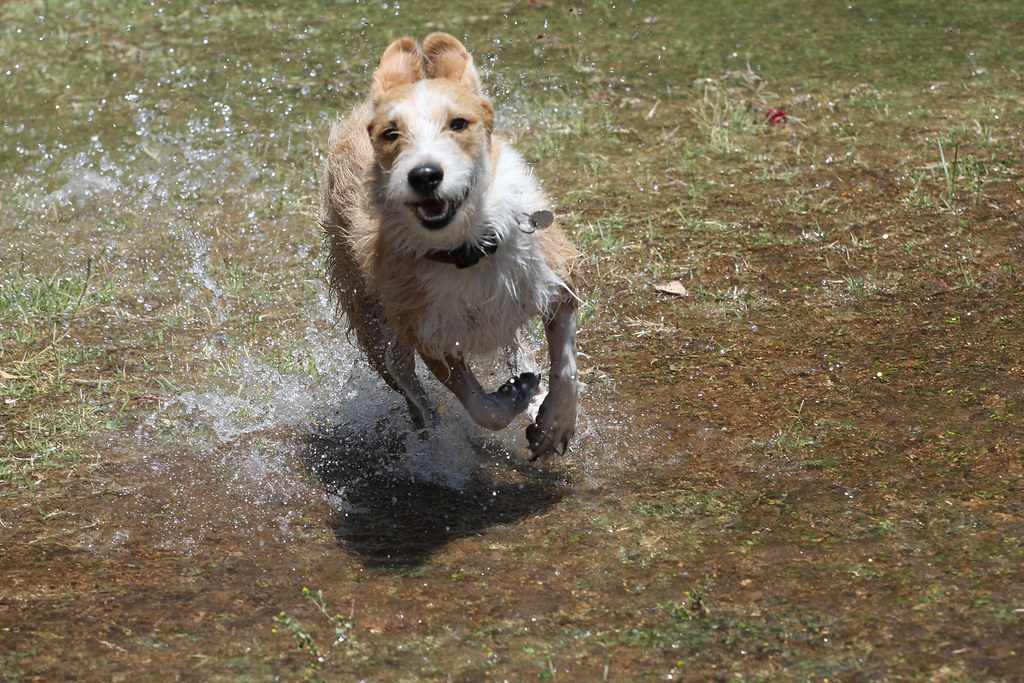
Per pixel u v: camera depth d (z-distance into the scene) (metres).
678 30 15.91
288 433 8.12
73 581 6.32
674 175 11.84
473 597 5.97
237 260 10.77
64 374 8.94
